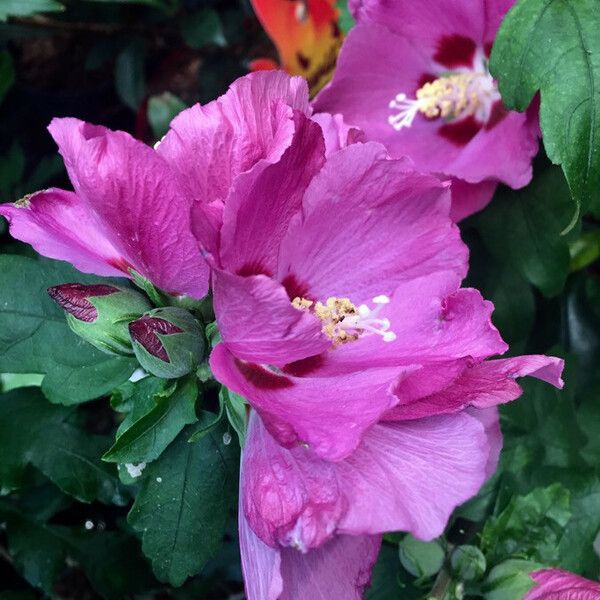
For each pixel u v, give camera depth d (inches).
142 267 10.7
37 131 21.6
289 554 10.2
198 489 12.2
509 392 10.2
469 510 14.1
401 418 10.0
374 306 11.1
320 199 10.5
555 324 16.4
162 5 18.9
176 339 10.5
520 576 12.1
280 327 9.6
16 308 12.3
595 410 15.5
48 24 19.1
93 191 10.0
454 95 14.2
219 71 19.6
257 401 9.9
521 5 12.2
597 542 14.3
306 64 15.4
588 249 16.7
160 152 10.3
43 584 15.7
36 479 15.1
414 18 13.7
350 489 9.7
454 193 13.6
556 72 12.1
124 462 11.0
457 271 11.1
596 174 12.1
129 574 16.0
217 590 18.7
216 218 9.6
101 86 21.4
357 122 14.4
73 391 12.1
